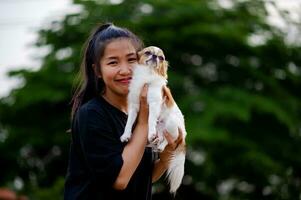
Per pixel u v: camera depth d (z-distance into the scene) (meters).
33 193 17.44
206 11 19.08
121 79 4.68
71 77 17.91
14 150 19.70
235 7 20.11
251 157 17.34
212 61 19.31
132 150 4.49
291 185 19.09
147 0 18.77
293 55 20.09
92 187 4.57
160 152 4.87
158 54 4.68
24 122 19.73
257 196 18.92
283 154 18.80
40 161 20.17
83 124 4.57
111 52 4.68
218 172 18.11
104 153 4.50
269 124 18.75
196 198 18.41
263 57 19.75
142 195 4.76
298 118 19.38
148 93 4.62
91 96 4.94
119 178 4.42
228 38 18.42
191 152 17.53
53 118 19.45
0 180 20.36
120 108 4.81
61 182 16.20
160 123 4.78
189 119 16.66
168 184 5.05
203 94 17.73
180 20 18.83
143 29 18.39
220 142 16.89
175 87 17.94
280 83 19.89
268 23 20.00
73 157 4.69
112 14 18.70
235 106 17.11
